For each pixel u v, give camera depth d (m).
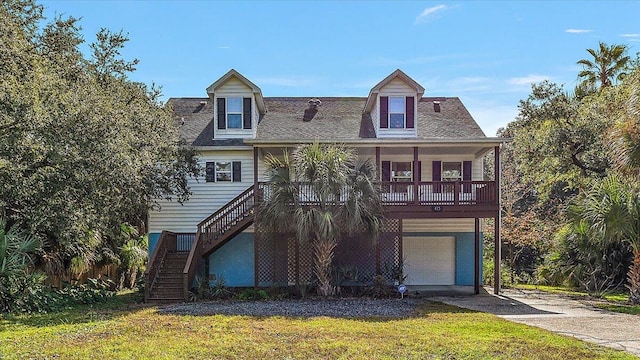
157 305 14.54
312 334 9.77
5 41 11.64
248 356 8.05
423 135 19.72
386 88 19.72
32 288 13.16
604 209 14.57
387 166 20.38
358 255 18.11
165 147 17.23
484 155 19.84
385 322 11.26
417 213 17.06
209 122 21.69
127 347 8.57
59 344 8.74
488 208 17.22
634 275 14.97
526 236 25.41
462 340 9.19
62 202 13.01
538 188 26.83
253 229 18.78
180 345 8.74
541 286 20.80
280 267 18.34
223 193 19.59
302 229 15.00
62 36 16.05
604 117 20.62
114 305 14.52
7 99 11.13
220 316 12.08
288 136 20.03
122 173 13.53
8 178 12.24
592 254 17.88
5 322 10.94
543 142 22.88
